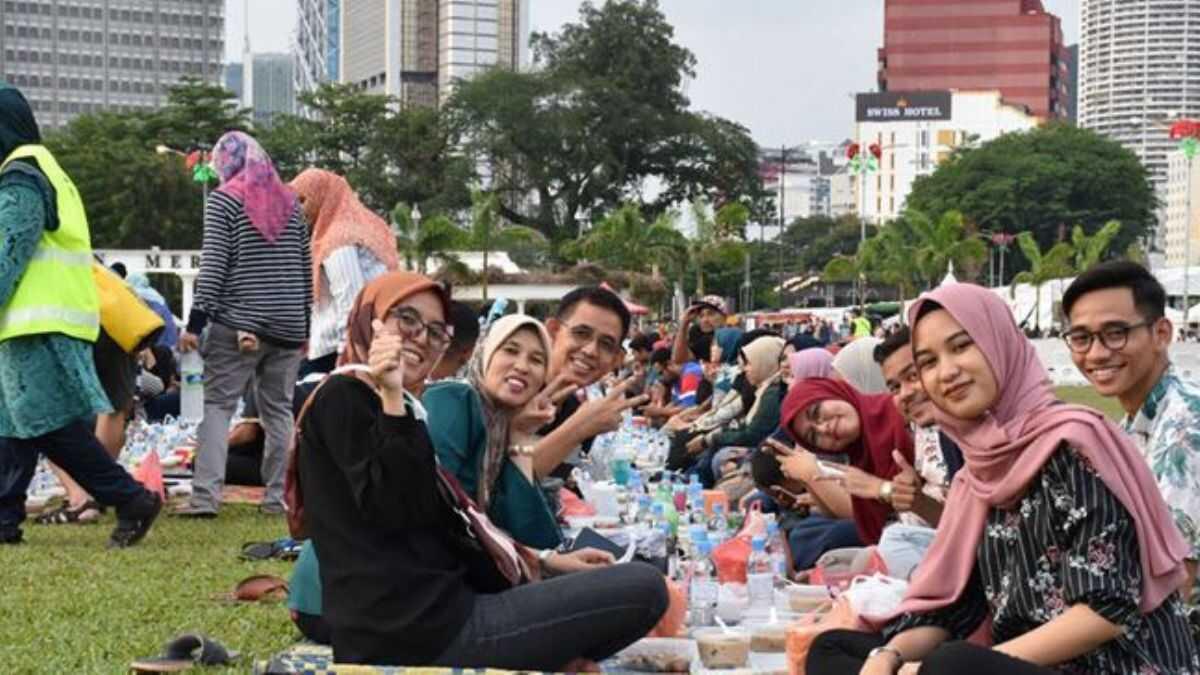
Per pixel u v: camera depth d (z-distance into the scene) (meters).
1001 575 4.13
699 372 16.34
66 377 8.06
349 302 9.95
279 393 9.86
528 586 4.85
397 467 4.41
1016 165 105.12
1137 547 3.90
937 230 71.75
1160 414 4.66
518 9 164.38
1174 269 68.88
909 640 4.35
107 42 154.38
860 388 8.45
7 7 149.75
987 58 193.50
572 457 8.33
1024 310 63.16
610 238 61.38
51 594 6.78
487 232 53.31
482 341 5.95
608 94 80.25
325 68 196.00
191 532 8.95
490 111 78.94
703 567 6.57
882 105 169.50
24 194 7.86
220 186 9.64
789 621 5.98
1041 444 3.98
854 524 6.95
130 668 5.33
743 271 94.75
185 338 9.55
